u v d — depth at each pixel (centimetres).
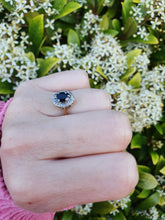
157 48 37
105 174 10
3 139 11
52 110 12
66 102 12
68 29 34
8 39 28
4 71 28
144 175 36
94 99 13
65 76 15
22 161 10
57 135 10
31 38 31
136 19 33
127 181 10
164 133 37
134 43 37
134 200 40
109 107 13
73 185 10
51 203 10
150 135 38
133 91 34
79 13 35
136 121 33
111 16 36
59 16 30
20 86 14
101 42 32
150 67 40
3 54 28
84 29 34
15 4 29
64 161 10
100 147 10
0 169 12
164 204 42
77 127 10
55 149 10
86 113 11
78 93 13
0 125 14
